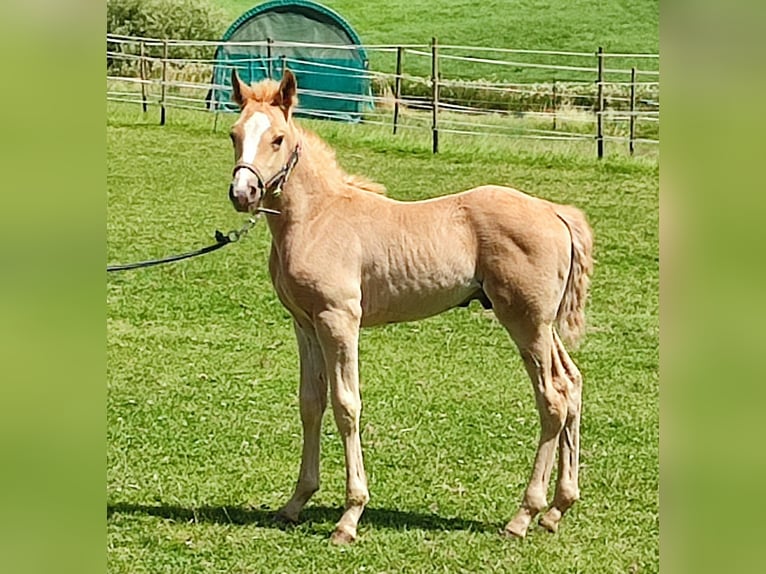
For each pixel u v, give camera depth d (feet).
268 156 21.31
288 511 22.97
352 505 21.98
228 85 76.18
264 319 40.09
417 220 22.31
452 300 22.45
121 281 43.52
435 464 26.58
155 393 31.89
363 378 33.86
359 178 23.18
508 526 22.15
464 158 65.62
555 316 22.39
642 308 41.96
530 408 31.30
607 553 21.44
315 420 22.80
